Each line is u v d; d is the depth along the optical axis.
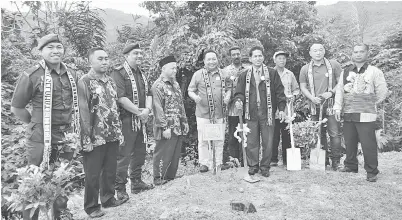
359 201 4.12
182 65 7.89
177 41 8.20
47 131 3.40
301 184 4.71
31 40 8.44
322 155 5.42
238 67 5.86
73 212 4.18
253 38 8.65
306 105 6.61
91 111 3.73
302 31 10.20
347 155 5.32
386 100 9.85
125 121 4.33
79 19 9.20
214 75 5.46
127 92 4.38
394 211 3.82
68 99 3.62
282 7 10.05
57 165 3.46
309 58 9.64
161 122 4.75
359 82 4.88
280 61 5.64
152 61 8.40
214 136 5.07
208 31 9.20
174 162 5.06
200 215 3.66
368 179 4.86
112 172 4.04
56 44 3.46
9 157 4.69
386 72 10.23
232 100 5.55
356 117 4.88
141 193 4.60
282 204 4.00
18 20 9.02
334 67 5.53
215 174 5.19
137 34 10.80
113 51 10.18
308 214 3.73
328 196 4.25
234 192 4.43
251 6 11.00
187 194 4.36
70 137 3.47
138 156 4.68
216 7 11.06
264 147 5.09
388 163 6.36
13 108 3.44
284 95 5.11
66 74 3.63
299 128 5.74
